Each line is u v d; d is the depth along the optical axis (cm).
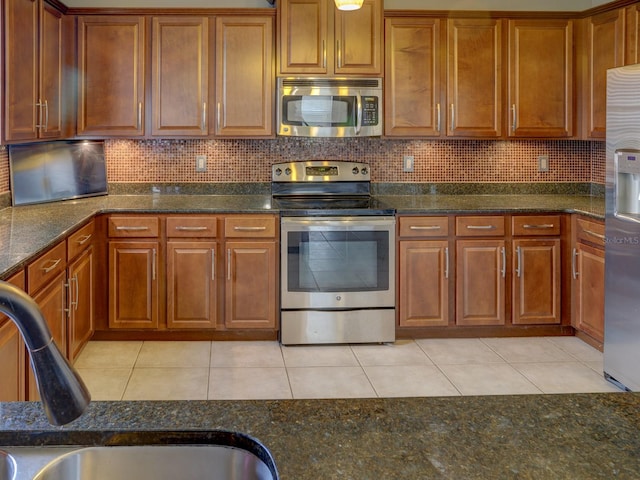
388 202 421
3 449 92
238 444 93
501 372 348
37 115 339
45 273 266
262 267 392
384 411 100
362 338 396
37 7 338
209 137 414
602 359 368
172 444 93
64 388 74
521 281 403
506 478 79
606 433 92
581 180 464
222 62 409
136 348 384
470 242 399
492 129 424
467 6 436
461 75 418
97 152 435
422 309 401
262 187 450
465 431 93
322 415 99
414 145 454
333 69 410
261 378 337
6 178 369
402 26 413
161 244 389
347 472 80
